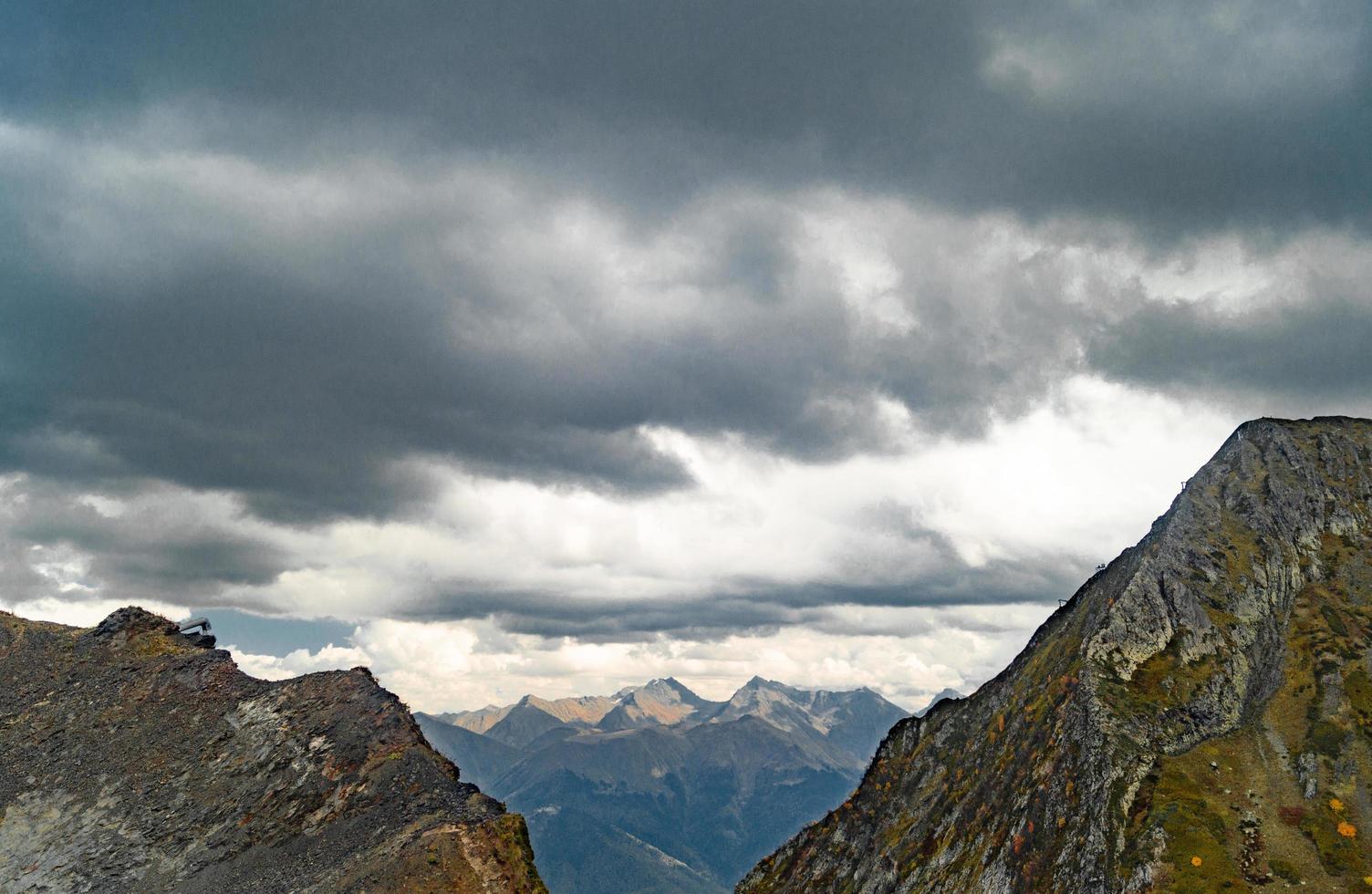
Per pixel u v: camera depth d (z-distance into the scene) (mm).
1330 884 103125
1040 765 142250
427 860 130375
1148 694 135875
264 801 162375
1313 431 167875
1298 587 145625
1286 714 127500
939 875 153250
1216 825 112688
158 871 154500
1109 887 111938
